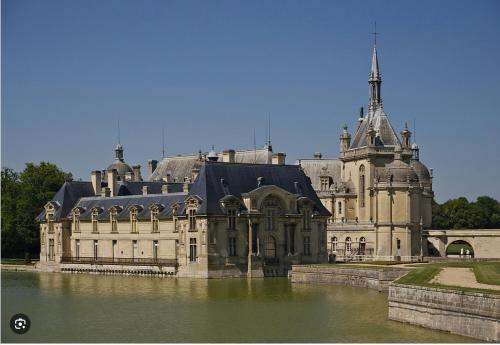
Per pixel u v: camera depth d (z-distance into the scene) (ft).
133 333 313.94
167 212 560.61
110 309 376.89
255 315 354.13
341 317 343.87
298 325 326.44
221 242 529.04
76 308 380.99
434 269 404.36
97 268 592.19
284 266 551.59
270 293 435.12
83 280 529.04
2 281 525.34
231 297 418.51
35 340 300.81
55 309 378.32
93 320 345.31
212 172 543.39
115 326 329.93
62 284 499.51
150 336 307.17
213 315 355.77
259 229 541.34
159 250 565.53
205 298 414.82
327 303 389.39
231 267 531.50
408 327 313.32
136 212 583.17
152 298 416.87
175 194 571.28
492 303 271.08
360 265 508.53
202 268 525.75
